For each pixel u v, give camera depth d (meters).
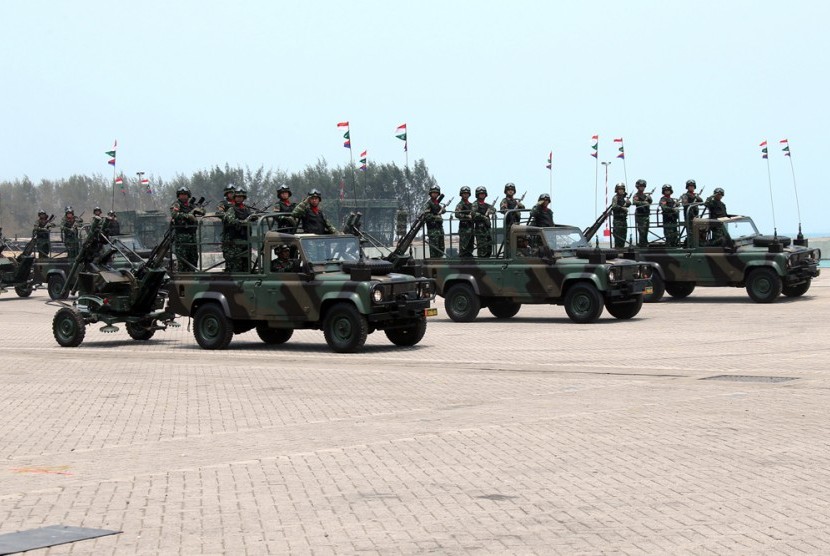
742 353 31.58
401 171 149.12
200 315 35.94
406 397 24.19
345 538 12.64
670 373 27.52
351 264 33.50
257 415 22.11
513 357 31.89
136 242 61.59
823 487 14.70
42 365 31.91
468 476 15.77
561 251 42.91
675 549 11.98
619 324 41.62
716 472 15.70
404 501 14.37
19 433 20.41
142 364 31.77
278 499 14.59
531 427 19.80
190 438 19.59
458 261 44.62
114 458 17.81
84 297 38.12
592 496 14.45
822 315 42.81
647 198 52.69
